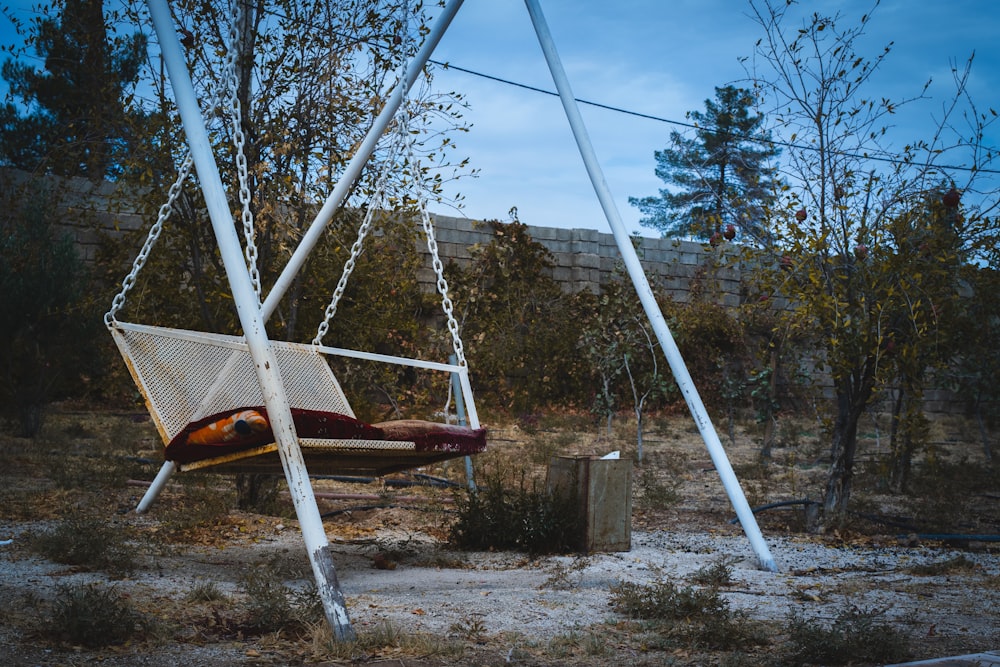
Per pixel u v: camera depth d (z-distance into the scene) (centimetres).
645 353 1838
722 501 993
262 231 799
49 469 955
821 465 1419
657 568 590
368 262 958
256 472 583
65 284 1348
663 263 2733
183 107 462
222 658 346
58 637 358
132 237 930
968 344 1041
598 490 662
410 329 1115
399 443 532
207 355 594
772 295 865
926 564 642
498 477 721
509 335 2320
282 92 816
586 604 471
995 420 2098
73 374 1410
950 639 406
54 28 834
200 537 654
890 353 809
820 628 383
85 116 895
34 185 1473
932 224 799
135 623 377
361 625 405
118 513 743
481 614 440
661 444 1761
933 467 1176
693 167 942
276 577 507
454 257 2458
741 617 430
